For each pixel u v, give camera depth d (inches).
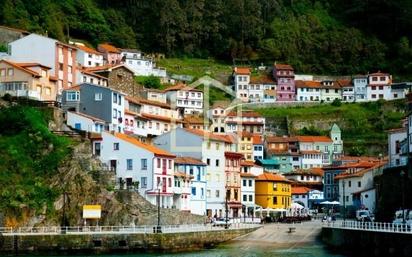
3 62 7278.5
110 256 5152.6
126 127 7677.2
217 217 7165.4
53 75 7721.5
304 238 5905.5
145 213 6067.9
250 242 5802.2
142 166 6530.5
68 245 5324.8
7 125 6402.6
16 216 5698.8
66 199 5895.7
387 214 6412.4
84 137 6653.5
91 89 7357.3
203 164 7362.2
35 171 6072.8
